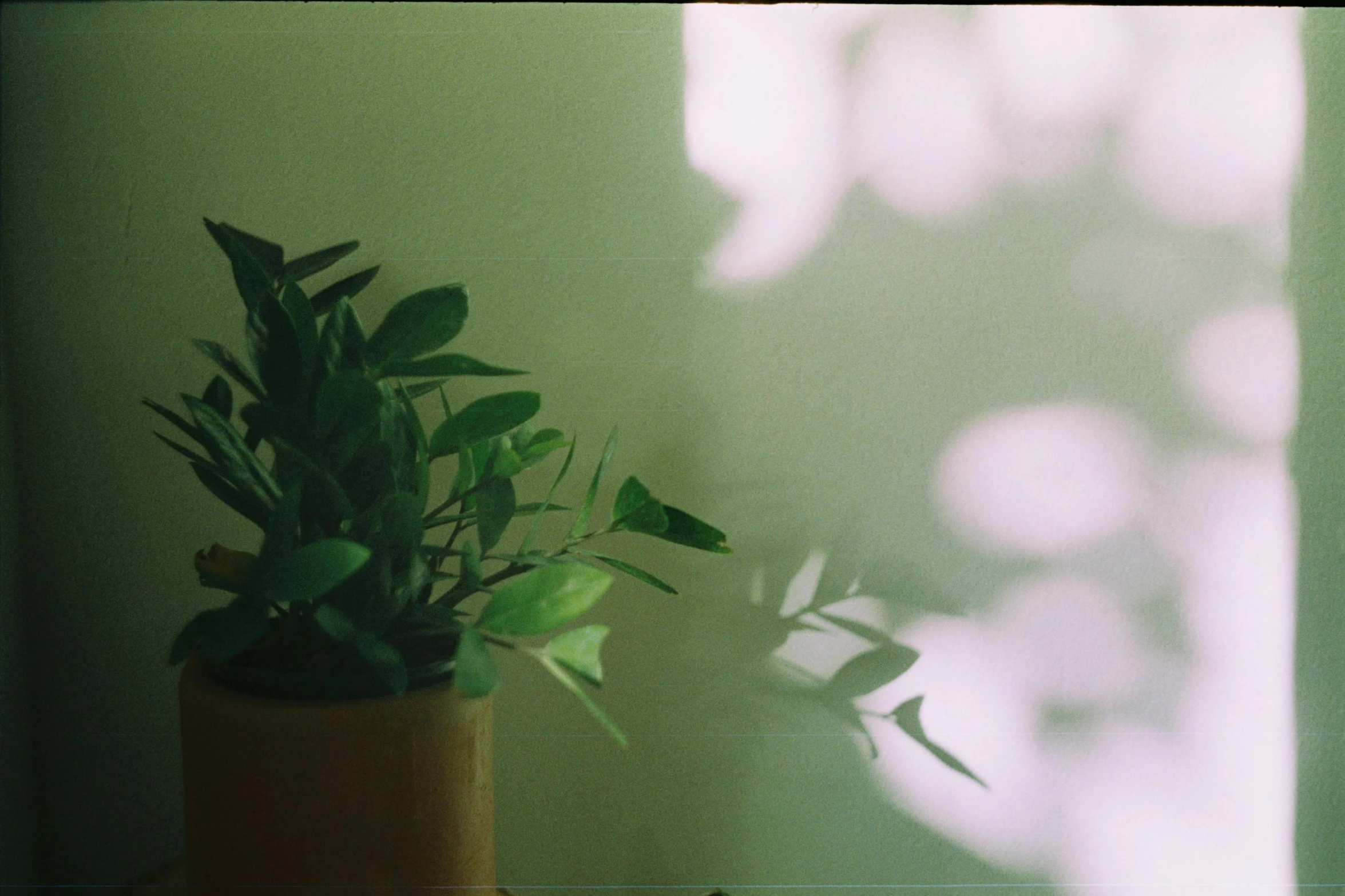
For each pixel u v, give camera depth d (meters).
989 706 0.90
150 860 0.86
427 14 0.81
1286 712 0.91
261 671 0.59
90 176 0.80
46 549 0.82
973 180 0.85
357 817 0.58
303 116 0.81
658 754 0.89
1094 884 0.92
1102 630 0.90
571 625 0.87
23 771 0.83
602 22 0.83
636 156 0.84
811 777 0.90
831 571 0.88
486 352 0.84
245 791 0.58
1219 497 0.89
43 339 0.81
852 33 0.84
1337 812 0.92
